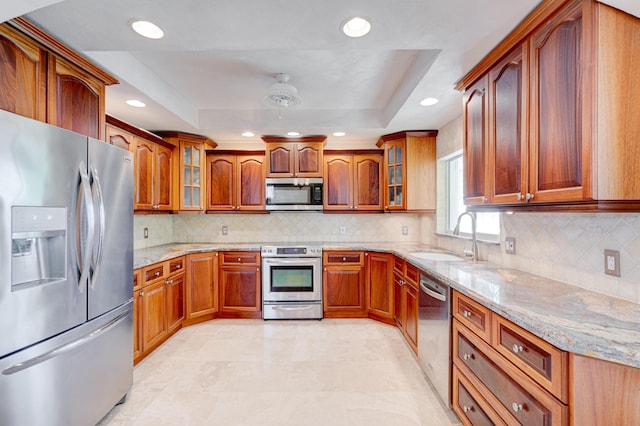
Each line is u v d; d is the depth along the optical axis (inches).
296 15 52.9
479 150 70.9
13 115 46.8
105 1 48.8
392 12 52.2
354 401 75.9
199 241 154.6
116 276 69.3
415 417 70.1
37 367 50.8
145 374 88.0
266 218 156.4
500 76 62.5
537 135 51.9
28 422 49.5
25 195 48.3
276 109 124.2
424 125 120.2
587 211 43.9
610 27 41.3
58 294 53.8
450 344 69.5
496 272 74.5
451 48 63.5
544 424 40.4
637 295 48.2
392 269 124.6
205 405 74.2
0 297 45.1
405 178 128.6
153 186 115.0
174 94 104.3
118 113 104.0
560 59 46.8
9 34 52.2
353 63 85.6
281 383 83.6
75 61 65.2
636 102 41.7
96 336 61.9
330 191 143.9
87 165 60.0
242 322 131.3
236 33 58.8
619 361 33.8
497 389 51.4
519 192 56.4
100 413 65.0
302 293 134.1
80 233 57.7
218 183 143.3
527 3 49.6
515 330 46.6
